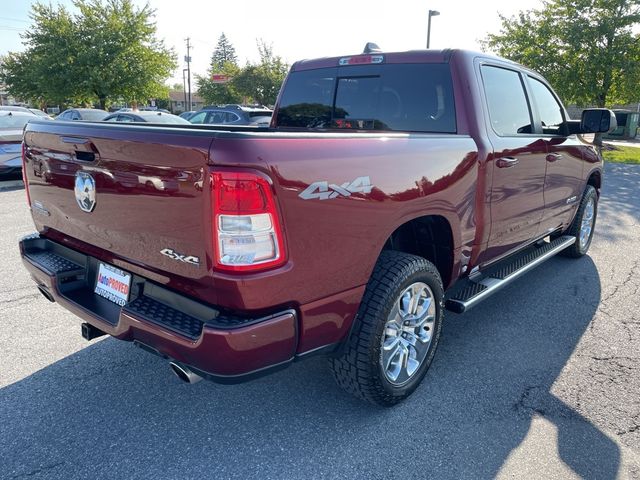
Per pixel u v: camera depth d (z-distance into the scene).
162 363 3.34
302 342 2.23
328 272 2.23
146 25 28.64
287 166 1.99
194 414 2.79
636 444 2.57
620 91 19.27
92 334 2.68
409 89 3.47
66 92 27.77
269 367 2.14
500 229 3.54
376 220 2.40
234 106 14.45
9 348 3.48
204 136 1.92
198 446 2.53
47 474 2.32
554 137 4.18
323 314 2.27
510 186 3.51
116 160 2.27
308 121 4.12
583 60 19.17
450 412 2.82
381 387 2.67
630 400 2.96
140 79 27.95
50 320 3.95
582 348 3.61
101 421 2.71
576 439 2.60
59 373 3.18
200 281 2.06
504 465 2.41
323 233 2.16
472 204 3.10
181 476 2.32
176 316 2.20
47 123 2.80
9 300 4.32
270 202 1.94
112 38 27.30
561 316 4.16
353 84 3.79
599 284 4.93
